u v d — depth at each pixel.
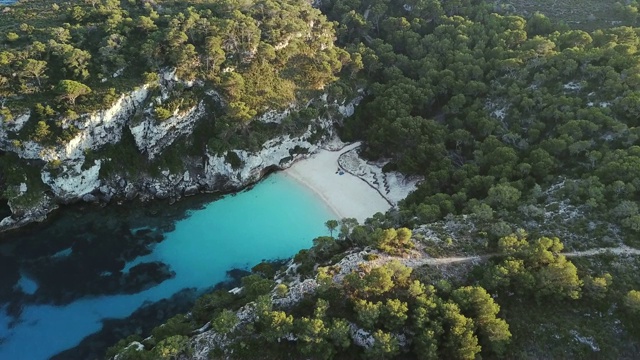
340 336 69.94
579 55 114.62
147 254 103.56
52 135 105.19
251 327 72.50
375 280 72.38
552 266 72.38
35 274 98.31
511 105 116.44
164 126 113.31
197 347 72.75
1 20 130.75
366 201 115.75
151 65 114.62
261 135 117.81
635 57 109.06
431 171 108.94
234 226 110.00
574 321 71.25
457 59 132.38
